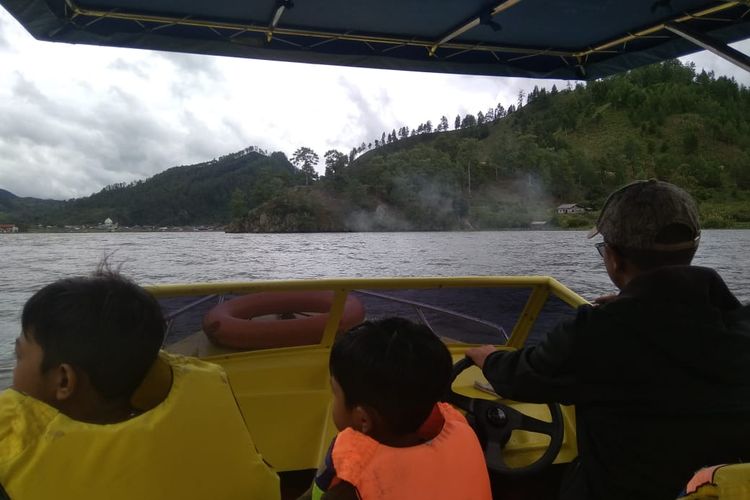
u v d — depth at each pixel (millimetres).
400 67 4770
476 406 2213
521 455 2285
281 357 2844
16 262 41000
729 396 1479
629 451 1547
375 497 1145
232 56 4398
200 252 52188
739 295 21750
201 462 1174
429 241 68500
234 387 2711
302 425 2656
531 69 5051
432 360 1221
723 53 3730
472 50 4727
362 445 1192
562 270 30312
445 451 1228
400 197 139875
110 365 1116
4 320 16406
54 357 1102
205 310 2660
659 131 195875
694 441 1480
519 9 4012
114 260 1458
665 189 1608
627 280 1665
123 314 1135
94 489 1051
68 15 3799
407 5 3928
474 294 2838
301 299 2801
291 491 2562
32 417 1067
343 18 4125
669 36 4344
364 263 37469
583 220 128250
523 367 1744
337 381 1269
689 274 1548
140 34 4098
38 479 1029
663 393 1499
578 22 4238
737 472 1140
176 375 1236
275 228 136250
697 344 1478
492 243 61688
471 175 154125
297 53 4520
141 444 1091
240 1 3812
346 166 171250
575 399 1633
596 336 1553
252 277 31266
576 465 1909
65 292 1142
